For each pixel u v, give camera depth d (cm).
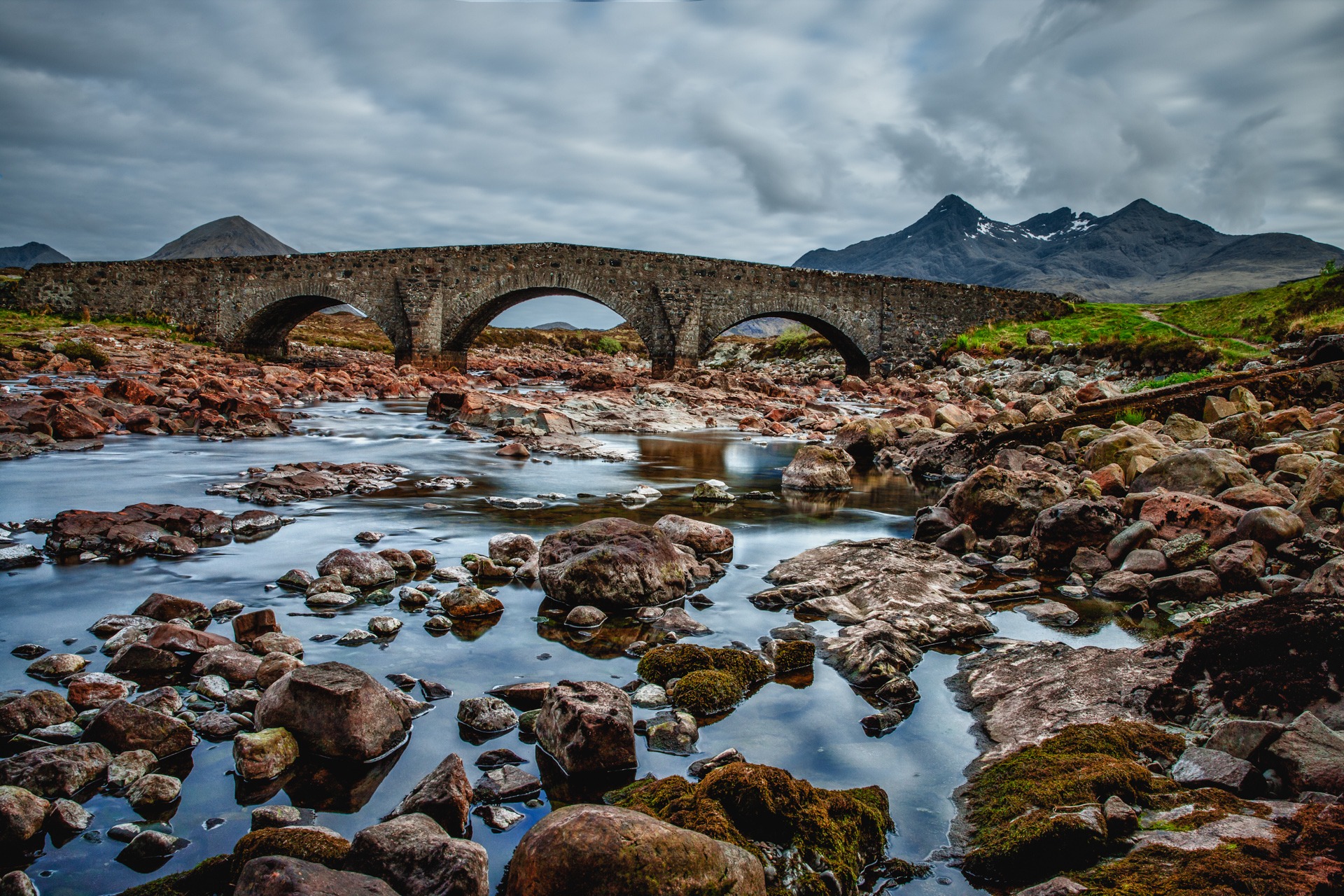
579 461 1681
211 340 4594
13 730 433
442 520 1040
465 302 4325
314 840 329
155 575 760
